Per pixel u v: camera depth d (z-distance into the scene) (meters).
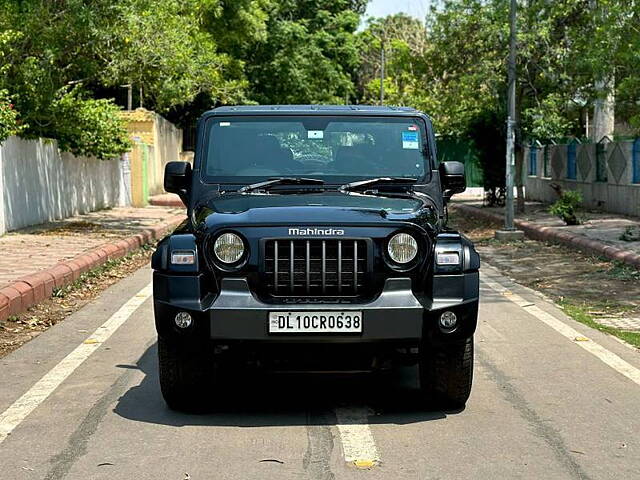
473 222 24.11
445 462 5.32
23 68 19.03
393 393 6.93
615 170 22.61
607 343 8.62
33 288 10.95
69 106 20.39
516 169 24.56
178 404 6.43
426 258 6.04
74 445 5.66
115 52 19.83
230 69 40.09
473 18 23.73
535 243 18.20
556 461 5.34
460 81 24.92
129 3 19.20
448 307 5.96
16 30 18.67
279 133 7.36
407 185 7.23
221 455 5.45
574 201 20.03
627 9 17.44
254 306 5.87
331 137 7.35
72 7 18.39
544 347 8.48
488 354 8.20
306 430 5.96
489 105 26.41
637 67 17.42
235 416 6.31
